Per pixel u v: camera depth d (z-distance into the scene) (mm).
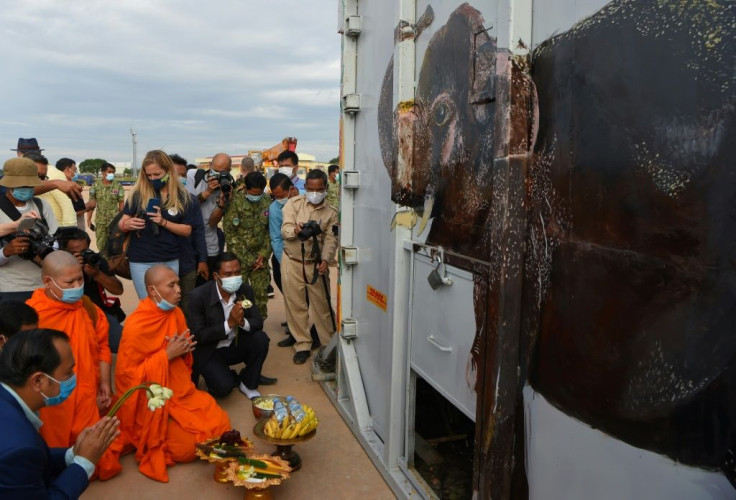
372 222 3578
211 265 5715
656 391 1469
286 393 4566
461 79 2455
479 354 2258
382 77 3340
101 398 3646
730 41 1235
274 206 5543
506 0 1969
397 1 2951
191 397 3697
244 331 4430
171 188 4570
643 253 1493
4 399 2102
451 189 2559
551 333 1905
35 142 7207
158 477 3283
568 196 1795
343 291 4043
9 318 2805
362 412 3738
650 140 1456
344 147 3916
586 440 1748
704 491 1348
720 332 1286
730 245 1253
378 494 3119
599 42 1630
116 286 4398
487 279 2184
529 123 2002
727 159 1251
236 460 3105
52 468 2375
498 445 2143
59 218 5500
